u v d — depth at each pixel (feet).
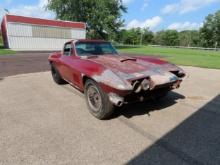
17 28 85.56
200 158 8.01
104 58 13.74
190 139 9.43
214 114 12.38
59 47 100.83
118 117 11.96
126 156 8.14
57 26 97.76
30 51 79.97
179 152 8.41
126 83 9.86
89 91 12.11
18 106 13.73
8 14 83.30
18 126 10.72
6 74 25.98
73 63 13.92
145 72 11.18
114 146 8.86
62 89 18.25
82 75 12.25
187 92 17.24
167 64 13.32
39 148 8.68
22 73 26.86
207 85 19.98
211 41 247.50
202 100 15.07
